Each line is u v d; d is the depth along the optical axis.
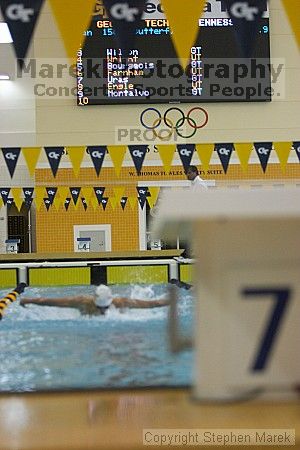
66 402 3.05
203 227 3.05
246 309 3.02
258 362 3.00
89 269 14.69
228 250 3.04
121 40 10.19
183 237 3.63
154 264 14.66
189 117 36.22
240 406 2.89
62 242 36.28
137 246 36.28
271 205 2.87
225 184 36.03
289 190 2.91
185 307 9.07
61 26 10.20
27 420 2.73
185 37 10.21
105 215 36.38
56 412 2.86
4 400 3.13
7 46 31.67
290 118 36.50
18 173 37.47
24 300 9.71
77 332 6.09
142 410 2.85
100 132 36.50
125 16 10.16
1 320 7.61
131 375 3.70
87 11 10.23
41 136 36.53
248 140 36.38
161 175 36.22
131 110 36.38
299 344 3.01
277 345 3.01
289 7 10.48
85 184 36.31
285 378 2.99
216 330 3.02
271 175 36.12
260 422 2.61
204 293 3.04
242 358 3.01
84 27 10.23
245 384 2.99
